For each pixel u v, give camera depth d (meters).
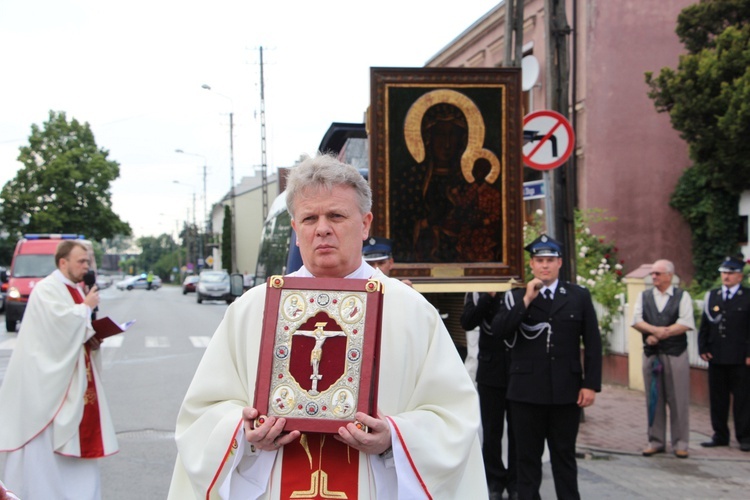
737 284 7.55
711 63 12.22
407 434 2.20
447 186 5.89
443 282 5.80
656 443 7.28
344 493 2.26
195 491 2.31
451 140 5.89
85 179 43.72
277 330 2.26
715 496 5.90
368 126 5.87
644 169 14.77
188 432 2.36
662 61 14.77
